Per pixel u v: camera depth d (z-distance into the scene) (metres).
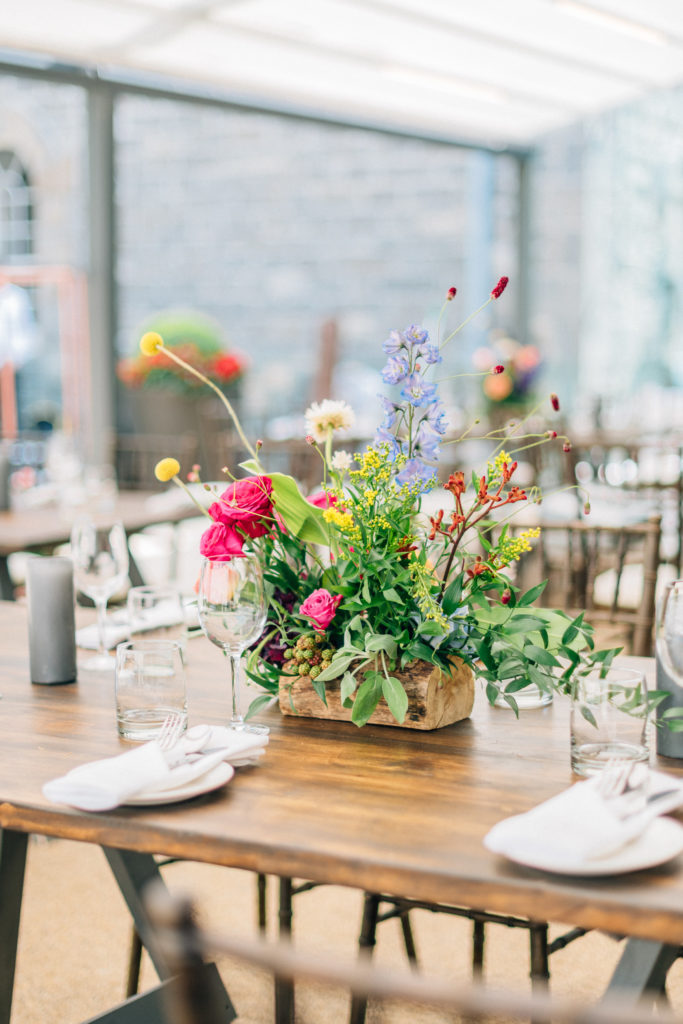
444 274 8.66
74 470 3.86
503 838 0.91
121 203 8.65
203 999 0.61
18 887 1.24
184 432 6.08
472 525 1.27
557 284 8.62
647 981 0.92
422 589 1.27
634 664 1.63
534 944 1.27
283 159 8.66
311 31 5.18
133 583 3.32
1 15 4.71
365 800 1.08
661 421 7.55
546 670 1.35
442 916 2.20
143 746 1.13
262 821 1.02
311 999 1.84
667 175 8.33
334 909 2.21
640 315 8.52
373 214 8.70
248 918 2.13
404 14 5.08
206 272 8.76
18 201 7.34
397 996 0.55
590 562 2.33
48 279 7.05
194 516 3.38
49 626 1.55
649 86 6.38
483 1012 0.54
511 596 1.33
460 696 1.35
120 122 8.59
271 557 1.41
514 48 5.64
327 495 1.38
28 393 7.07
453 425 5.90
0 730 1.33
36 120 7.27
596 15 5.29
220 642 1.30
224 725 1.34
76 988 1.92
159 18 4.85
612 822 0.91
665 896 0.86
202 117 8.60
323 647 1.35
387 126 6.99
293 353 8.82
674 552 4.40
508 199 8.55
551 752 1.23
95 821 1.04
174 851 1.01
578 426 6.65
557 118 6.87
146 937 1.26
